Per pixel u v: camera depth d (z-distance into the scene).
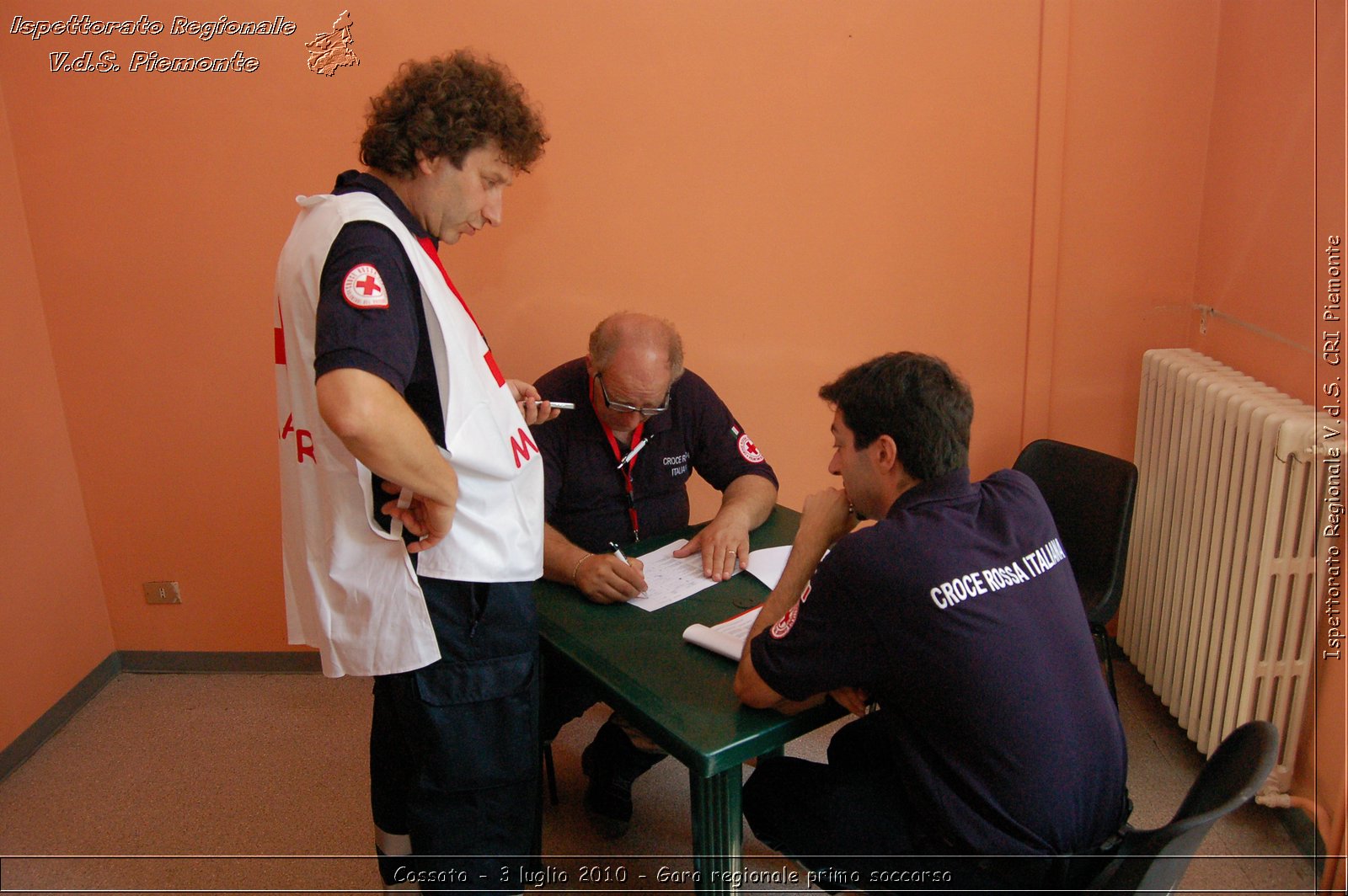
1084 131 2.31
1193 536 2.08
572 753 2.43
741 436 2.15
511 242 2.47
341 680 2.76
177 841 2.13
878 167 2.38
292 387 1.33
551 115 2.38
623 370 1.84
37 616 2.47
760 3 2.29
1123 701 2.47
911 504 1.32
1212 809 1.13
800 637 1.29
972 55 2.29
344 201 1.28
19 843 2.12
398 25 2.33
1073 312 2.44
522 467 1.44
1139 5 2.22
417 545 1.36
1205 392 2.03
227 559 2.70
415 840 1.52
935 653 1.23
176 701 2.67
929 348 2.50
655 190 2.43
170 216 2.43
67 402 2.57
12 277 2.40
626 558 1.87
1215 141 2.26
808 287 2.48
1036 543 1.33
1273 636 1.85
